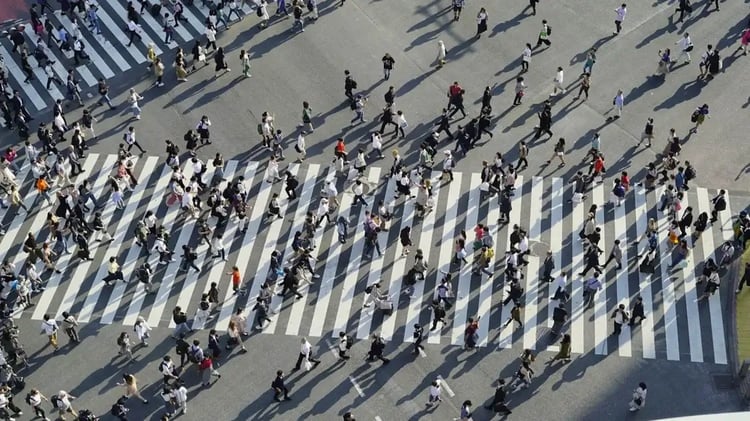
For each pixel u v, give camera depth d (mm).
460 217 44469
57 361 40000
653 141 47281
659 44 52812
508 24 55031
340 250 43375
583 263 42094
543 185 45594
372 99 51031
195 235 44688
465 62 52812
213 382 38688
